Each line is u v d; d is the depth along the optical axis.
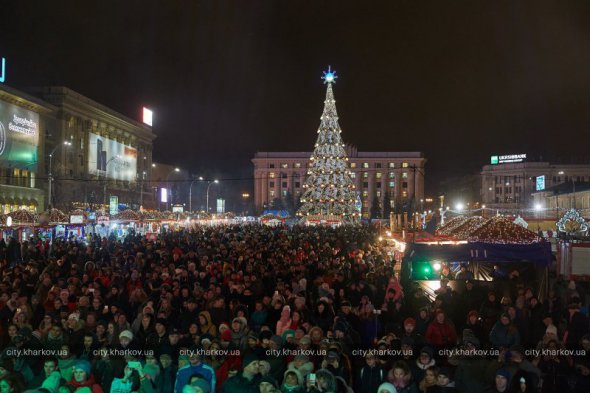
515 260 16.08
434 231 28.17
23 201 64.88
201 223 64.50
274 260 18.16
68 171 77.50
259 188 148.38
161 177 126.19
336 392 7.37
